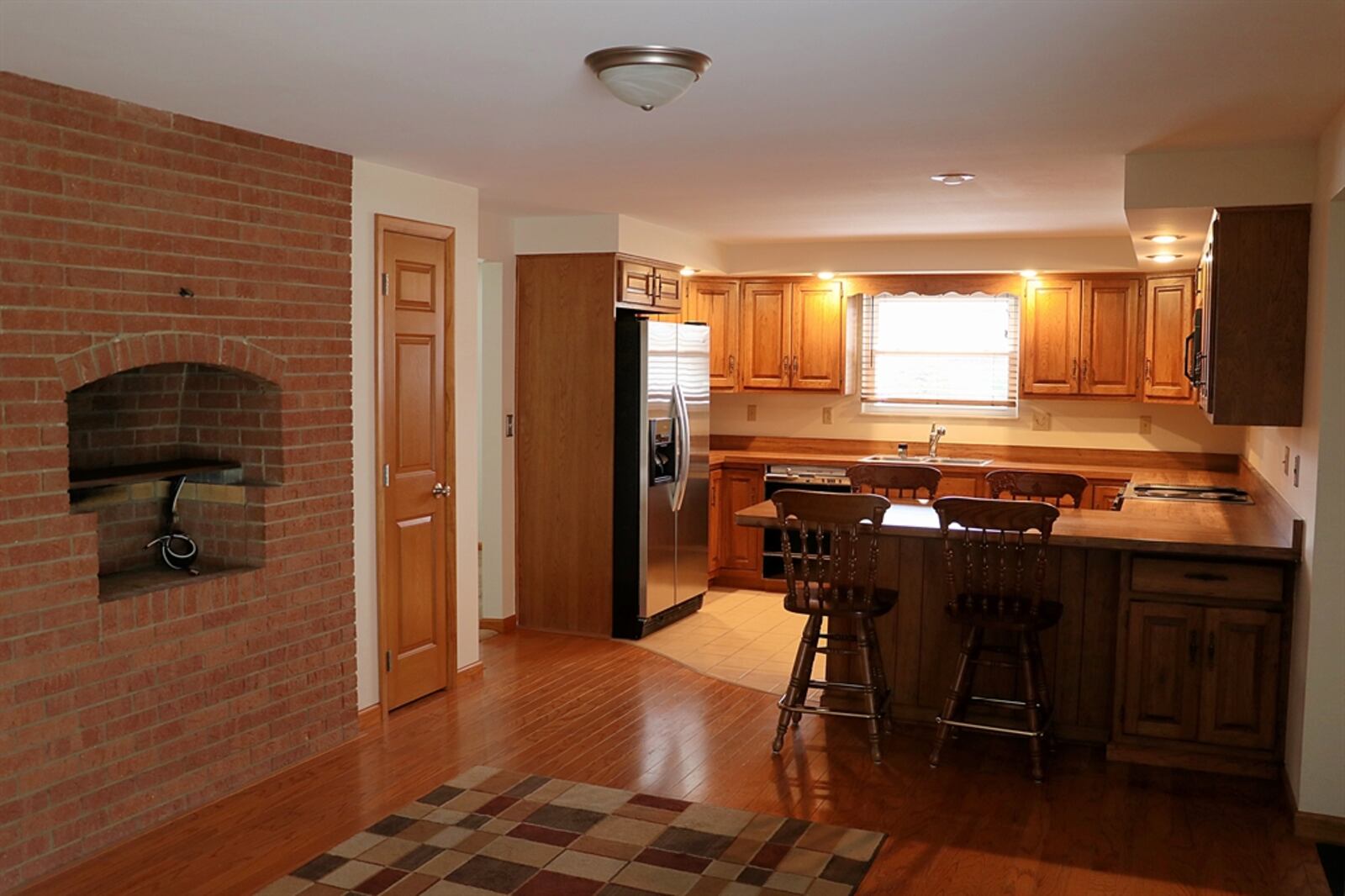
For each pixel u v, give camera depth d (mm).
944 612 4352
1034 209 5566
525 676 5387
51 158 3148
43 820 3207
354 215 4383
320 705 4266
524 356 6309
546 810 3729
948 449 7730
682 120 3615
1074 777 4109
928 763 4238
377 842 3465
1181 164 4090
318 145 4090
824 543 7449
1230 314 4105
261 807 3742
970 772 4148
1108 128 3670
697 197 5305
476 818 3664
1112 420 7324
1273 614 4039
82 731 3312
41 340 3139
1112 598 4391
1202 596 4121
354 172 4371
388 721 4664
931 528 4359
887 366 7844
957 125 3652
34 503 3141
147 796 3537
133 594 3480
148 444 4070
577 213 5957
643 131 3803
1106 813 3768
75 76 3072
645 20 2539
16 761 3125
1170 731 4195
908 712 4680
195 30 2641
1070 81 3064
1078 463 7387
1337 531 3539
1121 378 6988
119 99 3340
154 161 3471
